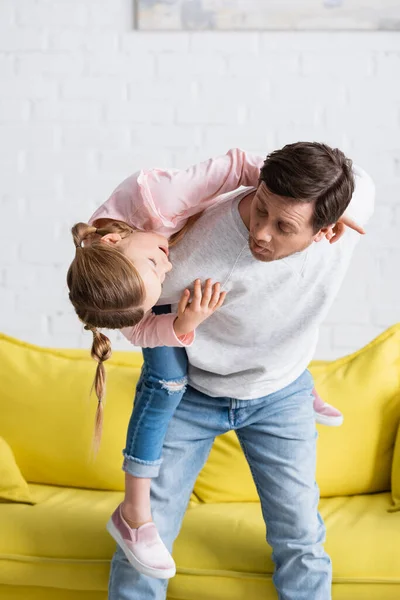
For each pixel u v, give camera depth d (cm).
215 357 187
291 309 177
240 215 162
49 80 318
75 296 162
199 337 184
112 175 319
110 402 239
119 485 236
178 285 172
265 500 199
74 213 322
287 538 195
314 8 306
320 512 223
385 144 311
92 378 243
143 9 311
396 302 314
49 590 213
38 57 317
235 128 314
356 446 233
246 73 311
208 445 205
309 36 308
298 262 169
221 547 207
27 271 325
